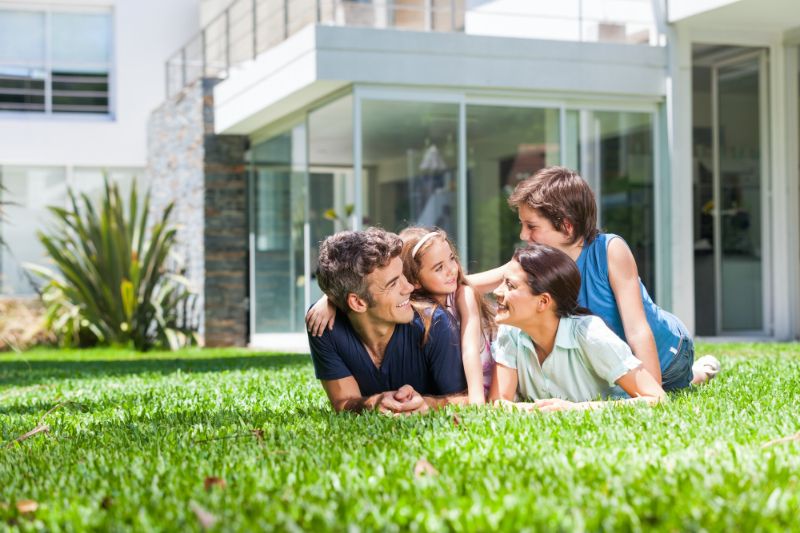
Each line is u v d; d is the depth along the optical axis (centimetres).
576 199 339
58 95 1513
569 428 257
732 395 337
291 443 248
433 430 259
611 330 332
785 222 966
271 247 1134
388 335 313
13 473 232
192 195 1210
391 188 886
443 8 905
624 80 938
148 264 1148
